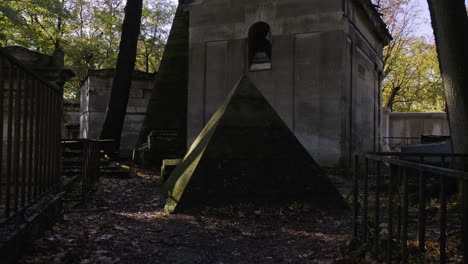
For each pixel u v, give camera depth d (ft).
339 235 17.48
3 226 11.94
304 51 41.50
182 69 52.95
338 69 40.14
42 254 12.92
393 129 80.69
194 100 46.37
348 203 23.39
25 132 12.75
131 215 21.15
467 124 22.06
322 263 13.74
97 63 109.60
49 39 90.48
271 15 43.01
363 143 48.32
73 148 37.27
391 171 11.84
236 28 44.62
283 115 42.01
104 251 14.37
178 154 45.55
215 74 45.52
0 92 10.62
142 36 108.27
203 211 21.45
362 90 48.01
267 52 44.65
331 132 40.06
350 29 42.73
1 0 64.44
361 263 13.07
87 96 66.44
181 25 54.49
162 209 22.90
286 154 23.24
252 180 22.50
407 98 117.80
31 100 13.60
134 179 36.27
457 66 22.25
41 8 75.77
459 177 8.10
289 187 22.50
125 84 49.78
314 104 40.86
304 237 17.34
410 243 13.05
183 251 15.15
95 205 23.97
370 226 15.14
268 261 14.21
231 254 14.97
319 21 40.98
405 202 10.76
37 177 14.92
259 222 19.81
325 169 39.58
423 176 10.03
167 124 51.60
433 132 78.07
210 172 22.53
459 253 12.36
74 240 15.16
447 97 22.97
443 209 8.92
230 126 23.72
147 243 15.93
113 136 49.32
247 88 25.00
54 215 16.79
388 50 102.06
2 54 10.51
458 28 22.18
